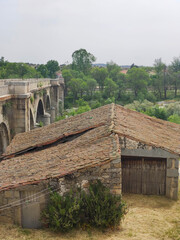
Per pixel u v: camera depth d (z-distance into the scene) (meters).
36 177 9.03
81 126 15.20
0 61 85.94
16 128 20.88
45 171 9.47
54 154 11.59
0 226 8.80
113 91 83.31
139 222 9.49
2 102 18.95
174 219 9.89
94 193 8.81
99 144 10.76
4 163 12.73
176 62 108.06
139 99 72.38
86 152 10.21
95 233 8.42
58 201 8.55
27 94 20.64
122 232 8.58
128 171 12.74
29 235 8.31
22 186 8.86
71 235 8.30
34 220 8.95
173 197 12.27
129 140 12.04
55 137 14.48
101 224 8.59
